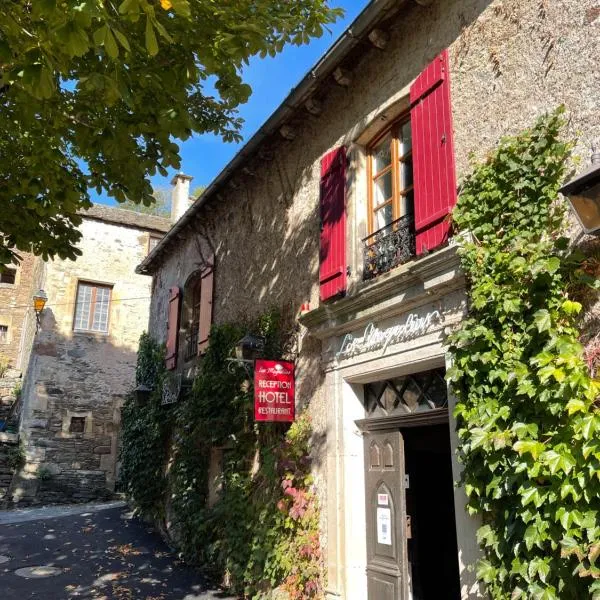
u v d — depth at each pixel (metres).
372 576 5.02
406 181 5.39
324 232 6.03
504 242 3.86
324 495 5.52
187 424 8.45
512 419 3.53
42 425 14.34
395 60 5.48
